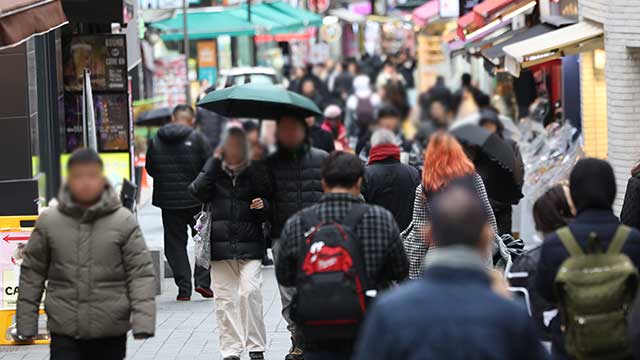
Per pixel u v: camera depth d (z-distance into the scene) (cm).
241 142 2375
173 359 2453
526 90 5009
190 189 2398
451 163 2141
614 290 1434
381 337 1085
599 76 4259
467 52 5519
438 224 1114
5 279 2605
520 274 1603
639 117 3641
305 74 7756
